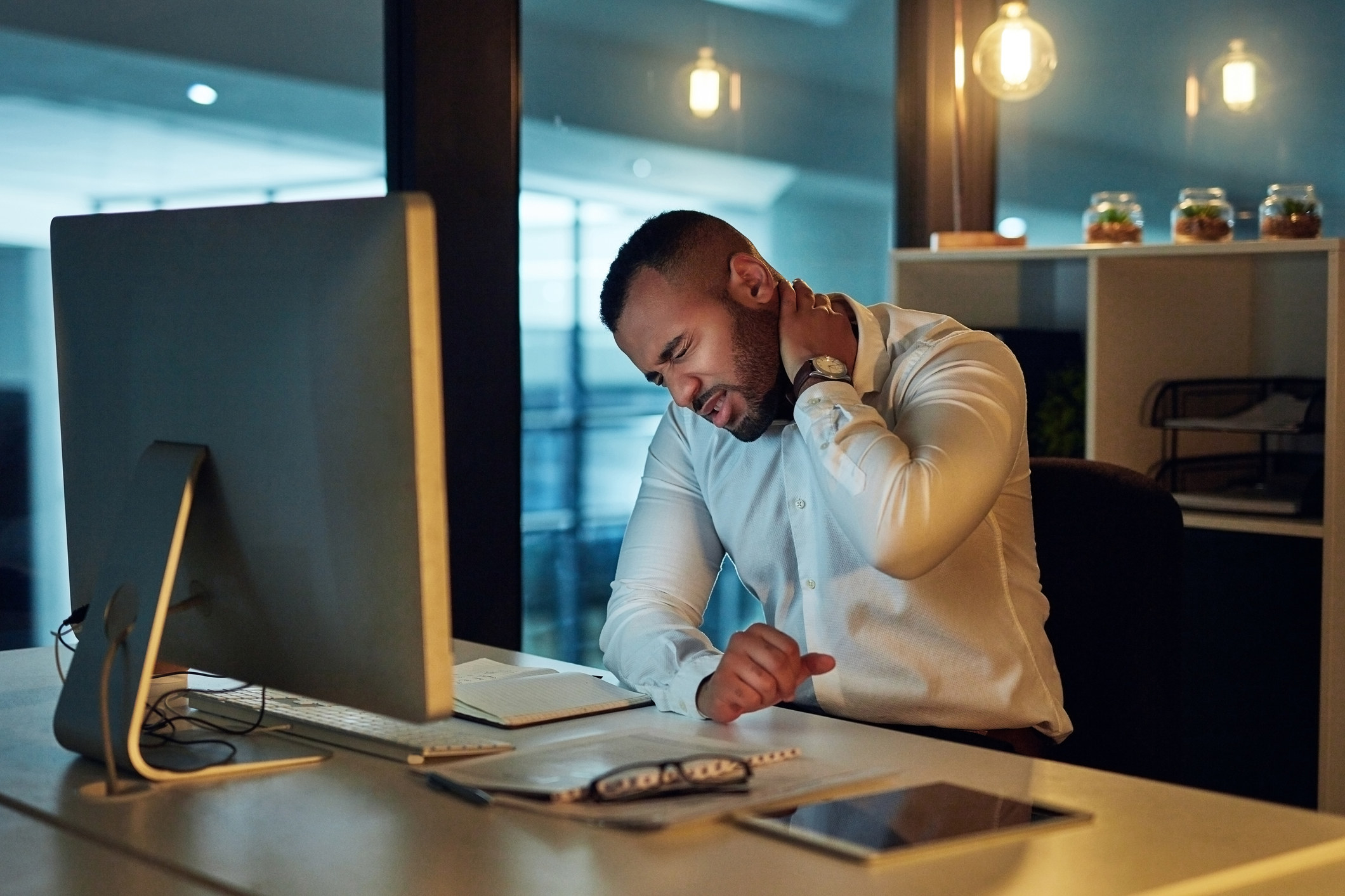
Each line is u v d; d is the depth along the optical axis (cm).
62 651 178
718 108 305
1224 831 100
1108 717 168
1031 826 99
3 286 228
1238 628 273
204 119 245
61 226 132
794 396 157
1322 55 306
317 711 137
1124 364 292
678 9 296
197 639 121
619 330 159
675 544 176
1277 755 269
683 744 122
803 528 165
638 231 160
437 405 102
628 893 87
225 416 114
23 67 227
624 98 288
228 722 137
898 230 346
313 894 87
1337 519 258
